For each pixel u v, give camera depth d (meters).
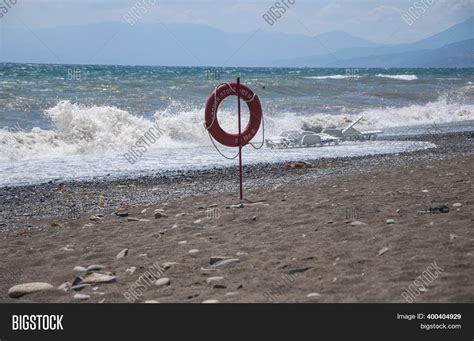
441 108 28.12
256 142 18.36
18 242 6.92
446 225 6.27
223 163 13.73
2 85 31.75
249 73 70.81
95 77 48.12
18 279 5.46
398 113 26.34
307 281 4.75
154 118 20.88
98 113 17.69
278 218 7.32
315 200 8.41
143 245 6.46
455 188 8.56
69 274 5.49
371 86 40.25
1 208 8.94
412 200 7.85
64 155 15.66
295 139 17.00
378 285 4.46
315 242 5.99
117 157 15.23
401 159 13.07
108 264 5.80
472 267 4.74
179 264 5.48
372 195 8.45
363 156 13.92
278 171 11.93
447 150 14.74
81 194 9.98
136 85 33.50
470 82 46.88
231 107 23.78
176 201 9.09
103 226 7.58
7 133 15.93
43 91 28.67
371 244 5.71
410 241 5.68
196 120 18.89
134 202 9.21
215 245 6.22
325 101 30.53
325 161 13.16
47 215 8.51
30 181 11.38
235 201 8.77
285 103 28.98
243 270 5.21
